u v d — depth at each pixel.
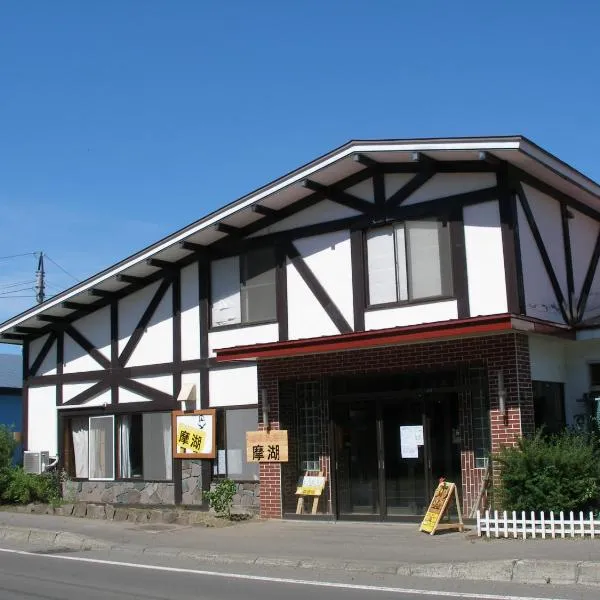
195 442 18.22
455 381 14.79
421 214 15.21
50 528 16.06
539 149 14.20
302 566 11.61
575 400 15.30
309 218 16.78
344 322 15.99
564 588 9.48
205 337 18.41
